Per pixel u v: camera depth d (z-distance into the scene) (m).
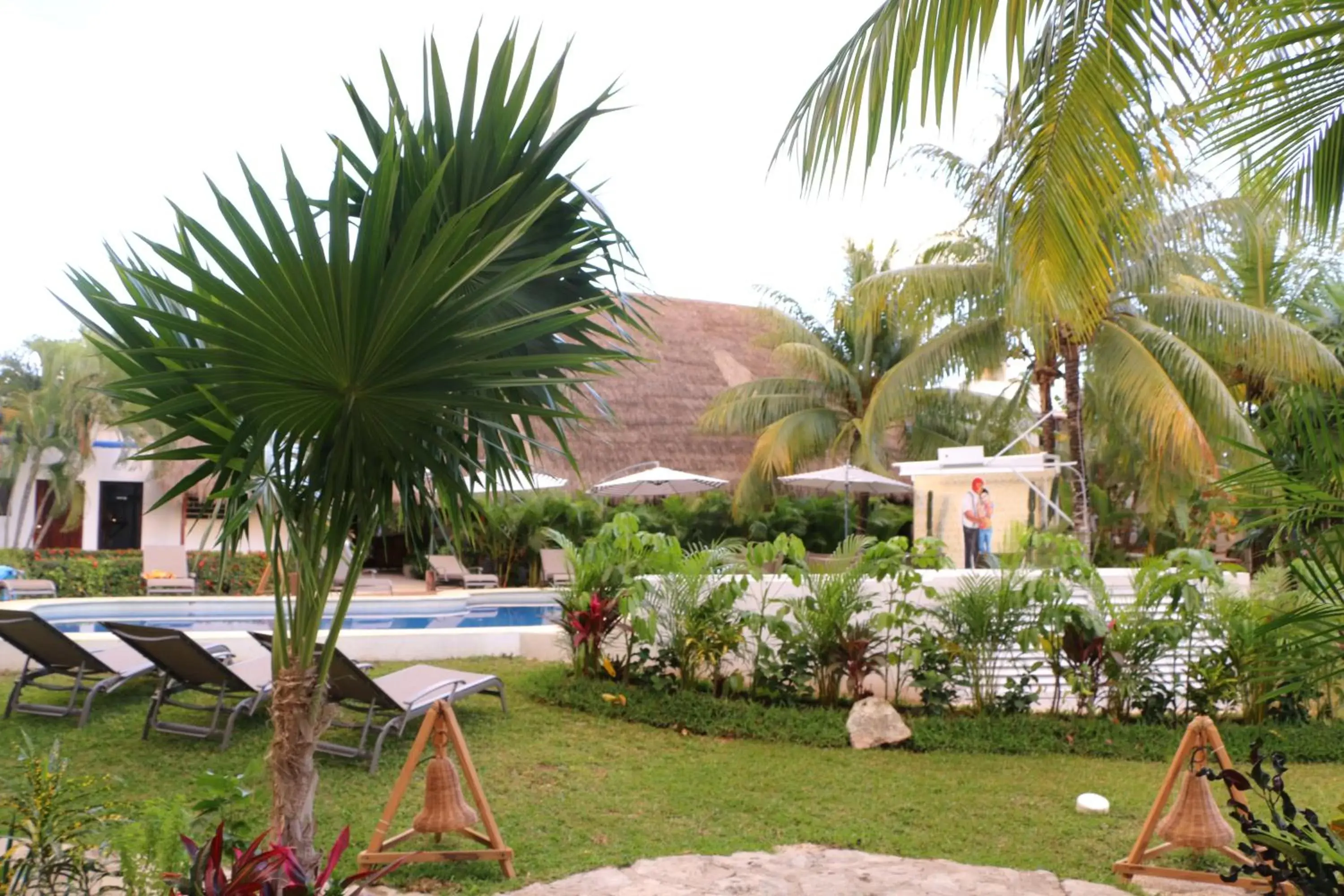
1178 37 3.84
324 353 3.33
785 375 27.56
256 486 3.94
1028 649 8.18
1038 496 11.72
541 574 20.45
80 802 3.71
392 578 23.42
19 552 18.98
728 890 4.74
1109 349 14.45
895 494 24.14
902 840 5.53
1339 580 3.11
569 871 4.97
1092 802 6.09
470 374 3.59
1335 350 15.41
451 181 4.07
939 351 16.72
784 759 7.11
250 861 3.18
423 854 4.87
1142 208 4.62
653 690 8.31
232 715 6.94
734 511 22.77
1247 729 7.79
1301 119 4.03
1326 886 3.04
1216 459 14.45
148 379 3.21
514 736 7.52
